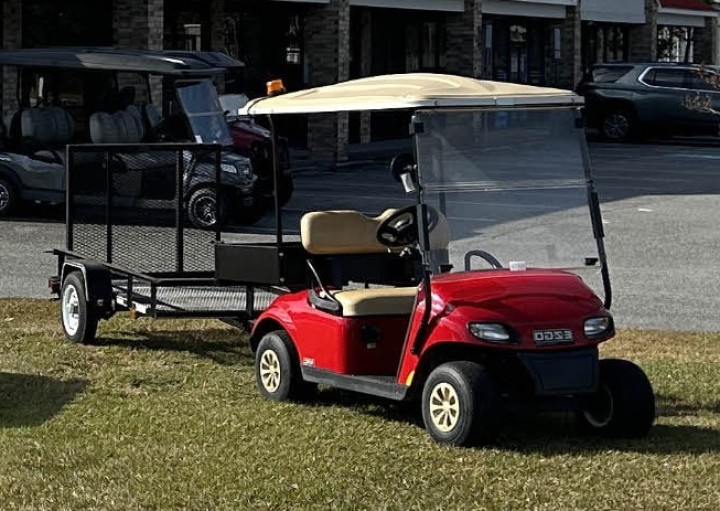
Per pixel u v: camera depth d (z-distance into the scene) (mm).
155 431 9125
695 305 14492
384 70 37250
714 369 11266
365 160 31062
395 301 9461
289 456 8492
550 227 9023
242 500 7590
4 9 27516
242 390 10469
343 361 9398
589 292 8773
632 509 7473
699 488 7855
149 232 12594
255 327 10453
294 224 20453
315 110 9555
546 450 8672
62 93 22531
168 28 30844
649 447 8773
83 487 7840
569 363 8484
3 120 21922
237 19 32531
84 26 28109
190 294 11984
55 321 13289
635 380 8875
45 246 18078
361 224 10297
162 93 21234
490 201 8945
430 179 8812
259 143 21500
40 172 20953
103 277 12055
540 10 40719
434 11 36750
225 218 19953
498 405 8547
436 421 8781
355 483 7902
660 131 38188
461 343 8430
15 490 7793
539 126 8977
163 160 12570
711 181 28062
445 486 7848
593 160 32781
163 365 11391
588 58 46688
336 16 31141
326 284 10281
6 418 9516
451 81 9406
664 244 18984
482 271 8906
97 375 10945
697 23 51938
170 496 7656
